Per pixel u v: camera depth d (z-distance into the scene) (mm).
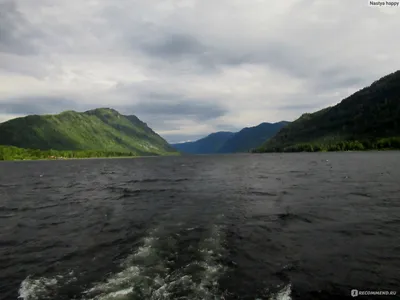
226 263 15727
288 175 72188
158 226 23984
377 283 13359
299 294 12336
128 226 24578
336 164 108312
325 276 14117
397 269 14805
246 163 152000
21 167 163750
